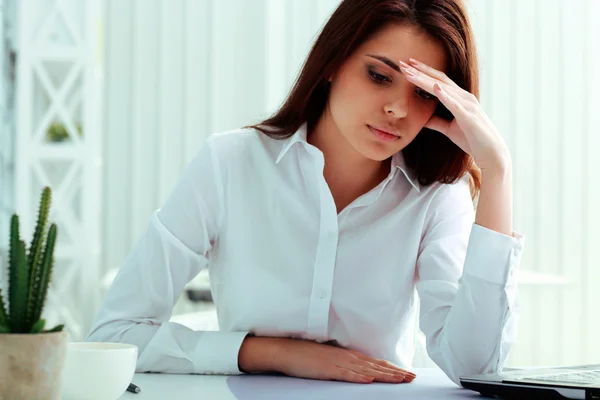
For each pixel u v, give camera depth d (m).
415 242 1.62
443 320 1.54
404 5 1.41
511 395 1.22
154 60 4.30
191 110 4.30
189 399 1.19
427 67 1.42
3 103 4.09
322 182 1.55
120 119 4.30
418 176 1.63
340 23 1.45
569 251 4.30
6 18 4.05
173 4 4.30
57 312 4.02
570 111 4.29
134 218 4.28
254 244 1.60
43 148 4.02
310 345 1.46
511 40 4.27
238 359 1.46
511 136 4.30
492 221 1.44
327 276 1.57
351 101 1.44
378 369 1.41
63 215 4.04
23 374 0.91
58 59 4.02
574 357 4.30
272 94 4.29
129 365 1.11
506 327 1.46
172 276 1.60
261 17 4.29
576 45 4.28
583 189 4.30
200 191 1.60
